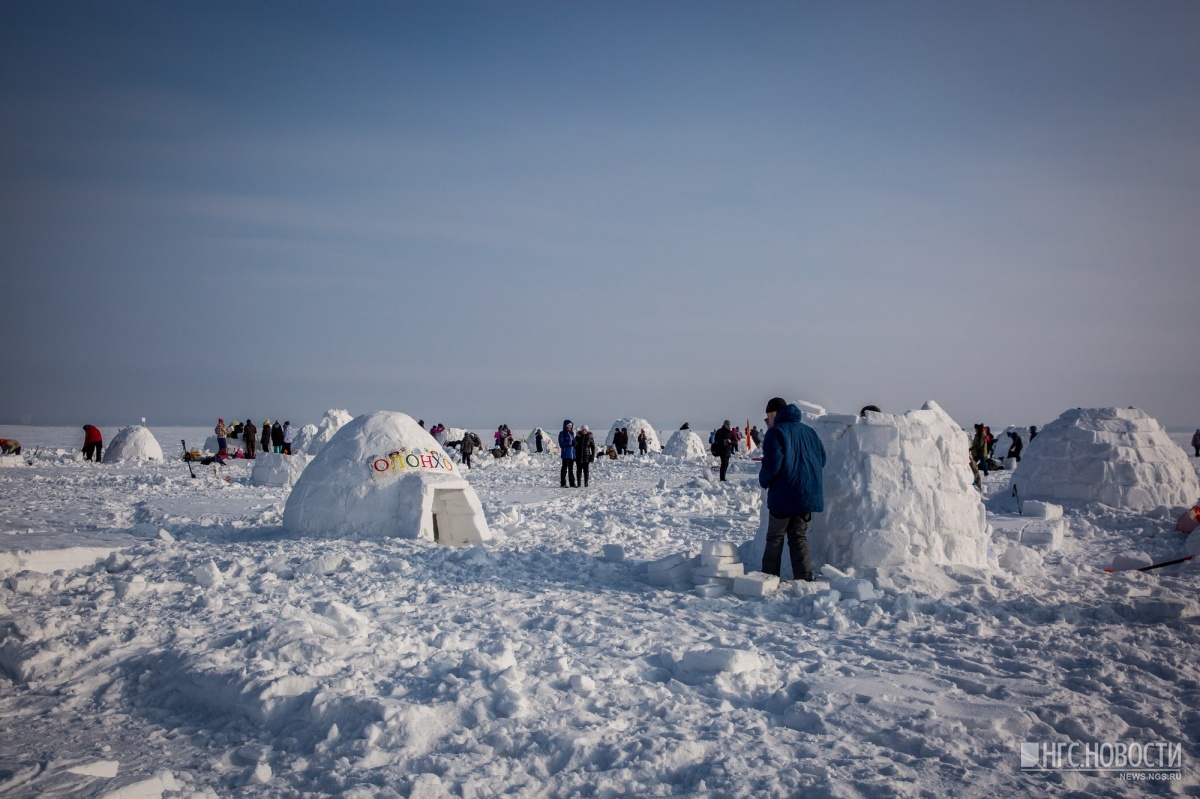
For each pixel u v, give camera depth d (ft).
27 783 12.27
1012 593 24.32
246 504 57.52
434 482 36.60
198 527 41.45
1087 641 19.20
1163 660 17.74
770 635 20.44
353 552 32.14
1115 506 50.83
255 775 13.04
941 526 26.73
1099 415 54.54
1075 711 14.71
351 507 36.58
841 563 26.68
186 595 25.00
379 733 13.97
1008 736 13.82
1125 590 25.11
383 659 17.88
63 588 26.40
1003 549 33.22
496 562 30.60
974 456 81.66
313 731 14.70
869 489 26.63
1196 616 21.30
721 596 24.82
